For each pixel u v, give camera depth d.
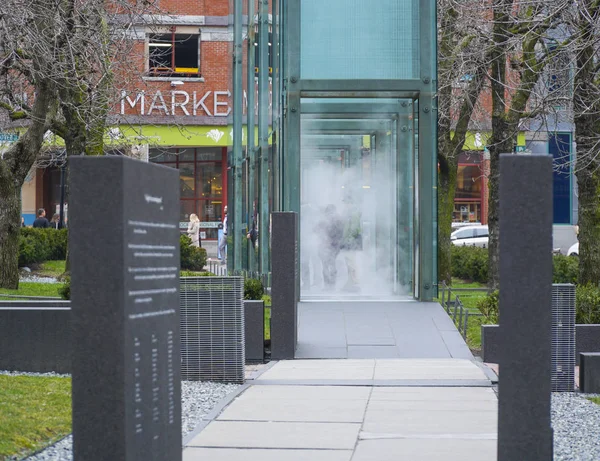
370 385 12.07
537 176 6.46
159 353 5.87
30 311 13.05
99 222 5.26
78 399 5.27
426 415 9.97
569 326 12.35
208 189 50.53
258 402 10.87
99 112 24.47
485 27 23.59
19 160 23.67
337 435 8.95
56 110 25.14
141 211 5.55
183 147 50.16
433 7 19.39
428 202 19.11
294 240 14.79
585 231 18.47
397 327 16.50
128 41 23.98
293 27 19.36
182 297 12.91
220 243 42.19
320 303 18.64
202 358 12.84
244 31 29.20
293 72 19.34
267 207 24.08
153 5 24.31
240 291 12.88
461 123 26.98
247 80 27.86
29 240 31.52
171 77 46.06
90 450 5.26
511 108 21.17
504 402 6.52
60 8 20.42
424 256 19.02
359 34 19.44
